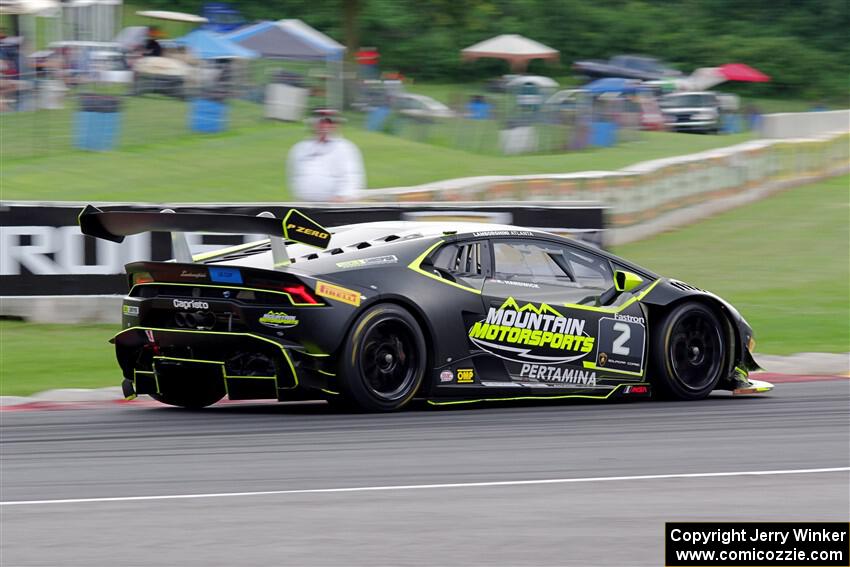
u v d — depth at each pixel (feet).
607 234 136.87
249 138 257.96
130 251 125.49
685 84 468.75
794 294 155.43
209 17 411.13
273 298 78.33
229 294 79.51
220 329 79.41
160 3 463.42
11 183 201.05
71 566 45.16
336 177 141.69
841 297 153.07
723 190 235.20
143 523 51.60
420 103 304.91
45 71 246.47
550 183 179.01
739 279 166.71
